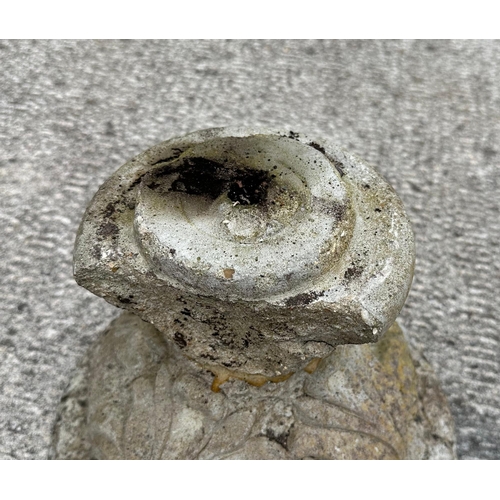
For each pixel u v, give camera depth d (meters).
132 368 0.45
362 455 0.42
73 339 0.58
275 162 0.37
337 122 0.76
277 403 0.42
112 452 0.43
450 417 0.50
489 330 0.60
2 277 0.61
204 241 0.34
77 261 0.36
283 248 0.33
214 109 0.76
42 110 0.75
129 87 0.78
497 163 0.73
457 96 0.81
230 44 0.85
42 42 0.83
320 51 0.85
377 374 0.45
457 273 0.63
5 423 0.53
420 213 0.68
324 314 0.34
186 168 0.37
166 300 0.37
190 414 0.42
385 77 0.82
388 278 0.35
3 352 0.57
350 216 0.36
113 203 0.38
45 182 0.68
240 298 0.34
